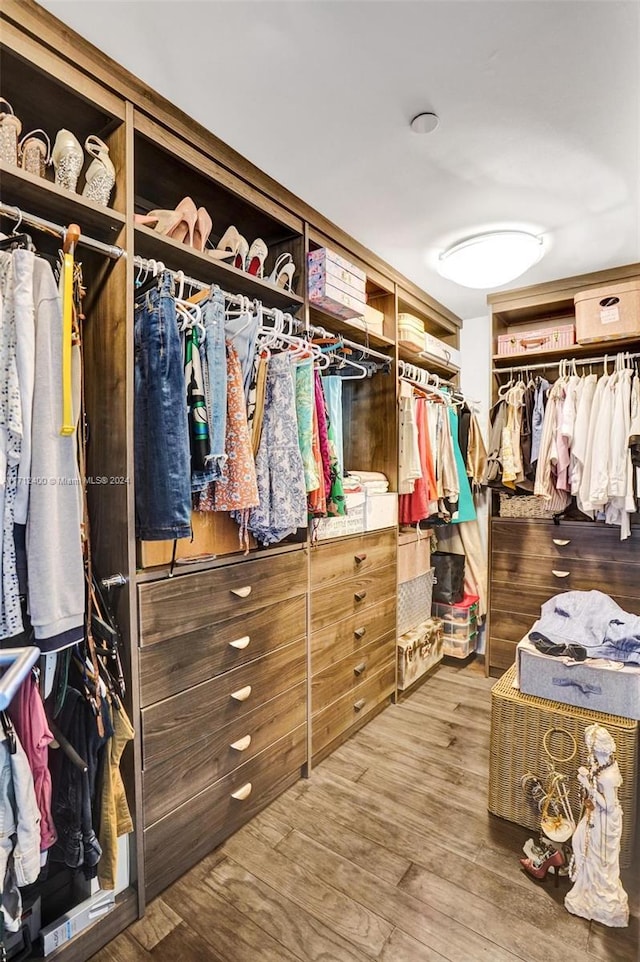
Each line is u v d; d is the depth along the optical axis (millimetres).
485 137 1539
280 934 1276
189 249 1461
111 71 1235
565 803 1527
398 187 1813
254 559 1667
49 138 1363
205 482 1348
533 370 3098
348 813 1729
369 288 2504
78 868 1199
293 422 1649
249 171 1655
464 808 1757
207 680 1504
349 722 2207
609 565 2607
